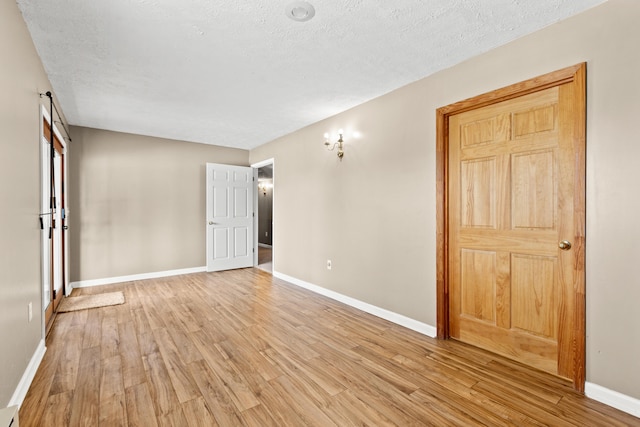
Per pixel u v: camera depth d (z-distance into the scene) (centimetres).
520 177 226
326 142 372
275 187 517
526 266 224
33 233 220
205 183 554
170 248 517
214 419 168
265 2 180
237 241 577
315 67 263
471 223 256
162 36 216
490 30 210
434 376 211
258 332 285
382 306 323
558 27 200
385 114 320
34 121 225
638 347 171
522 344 227
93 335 277
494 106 240
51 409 175
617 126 177
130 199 481
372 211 335
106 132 461
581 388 190
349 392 193
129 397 187
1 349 158
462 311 264
